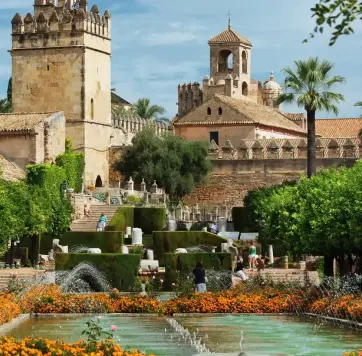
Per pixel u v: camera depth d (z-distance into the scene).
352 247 61.53
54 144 113.50
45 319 52.00
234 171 130.38
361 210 58.91
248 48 188.88
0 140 110.31
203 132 141.25
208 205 130.38
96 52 123.00
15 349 31.84
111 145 127.94
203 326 49.06
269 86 187.62
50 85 121.25
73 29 120.69
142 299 55.31
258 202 105.31
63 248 82.44
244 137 139.62
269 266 83.06
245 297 55.62
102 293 61.72
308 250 65.06
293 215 66.44
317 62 98.81
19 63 121.88
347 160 125.94
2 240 70.06
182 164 128.38
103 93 124.88
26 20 121.94
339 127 156.88
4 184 78.56
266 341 43.09
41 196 83.88
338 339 43.69
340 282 57.72
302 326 48.91
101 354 32.16
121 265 66.94
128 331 46.53
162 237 83.25
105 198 111.06
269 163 129.75
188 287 61.62
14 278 59.44
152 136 128.38
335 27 21.73
